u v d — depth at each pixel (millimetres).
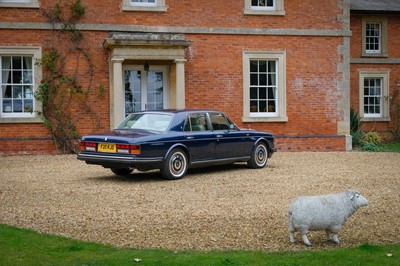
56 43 17031
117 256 5895
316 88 19281
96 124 17312
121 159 10789
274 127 18922
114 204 8773
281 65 18953
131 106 17906
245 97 18594
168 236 6910
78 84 17188
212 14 18312
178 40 17000
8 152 16656
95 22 17344
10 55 16828
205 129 12328
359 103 25578
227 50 18453
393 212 8406
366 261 5805
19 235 6676
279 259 5852
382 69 25844
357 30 25562
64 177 11766
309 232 7129
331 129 19422
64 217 7852
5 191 9852
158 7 17812
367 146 20031
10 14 16734
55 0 17000
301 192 10047
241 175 12266
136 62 17781
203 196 9555
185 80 18109
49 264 5570
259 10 18719
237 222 7641
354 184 11055
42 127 16969
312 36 19219
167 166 11297
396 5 26094
